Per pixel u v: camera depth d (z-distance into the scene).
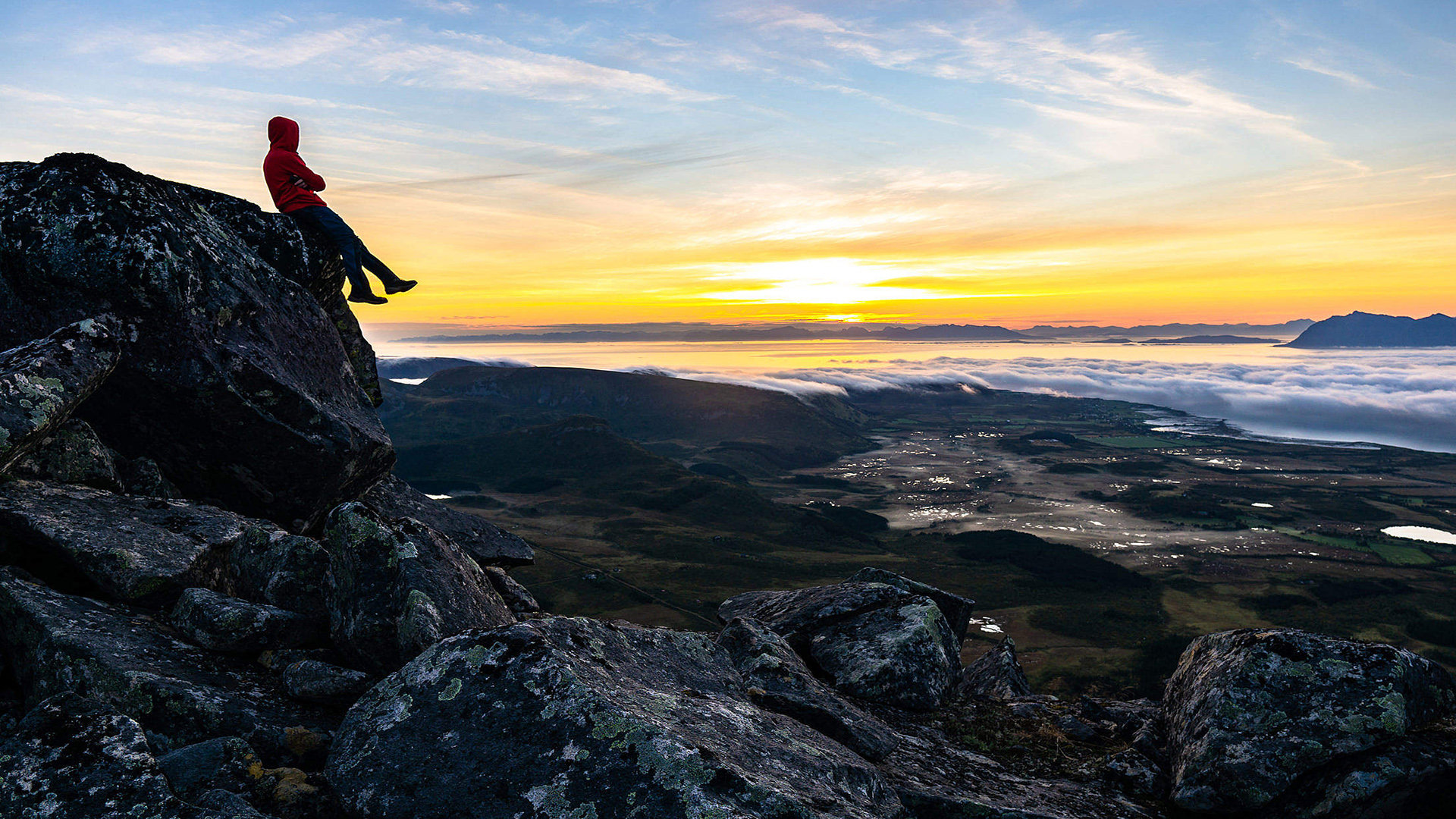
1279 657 8.95
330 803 5.63
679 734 5.64
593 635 7.61
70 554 7.93
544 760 5.41
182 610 7.83
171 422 11.53
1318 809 7.82
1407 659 8.75
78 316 10.66
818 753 6.94
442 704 5.96
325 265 14.72
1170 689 10.57
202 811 4.96
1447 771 7.80
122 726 5.49
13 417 8.45
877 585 14.48
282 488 12.48
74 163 10.96
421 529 8.45
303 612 8.66
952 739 10.83
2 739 6.13
